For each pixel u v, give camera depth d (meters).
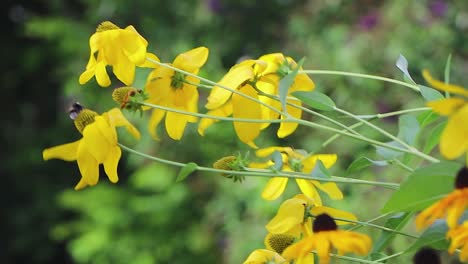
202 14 7.09
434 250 1.78
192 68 1.96
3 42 9.29
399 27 6.20
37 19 8.07
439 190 1.59
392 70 6.07
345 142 5.52
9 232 8.91
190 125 6.48
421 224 1.51
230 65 7.04
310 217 1.84
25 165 8.88
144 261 7.01
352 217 1.84
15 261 8.97
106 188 7.44
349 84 6.05
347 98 6.02
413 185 1.59
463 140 1.39
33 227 8.87
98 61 1.89
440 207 1.50
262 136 5.86
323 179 1.78
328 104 1.84
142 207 7.07
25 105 9.27
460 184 1.52
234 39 6.99
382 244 1.80
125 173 7.81
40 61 9.04
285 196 5.60
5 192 8.93
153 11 7.24
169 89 1.95
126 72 1.88
